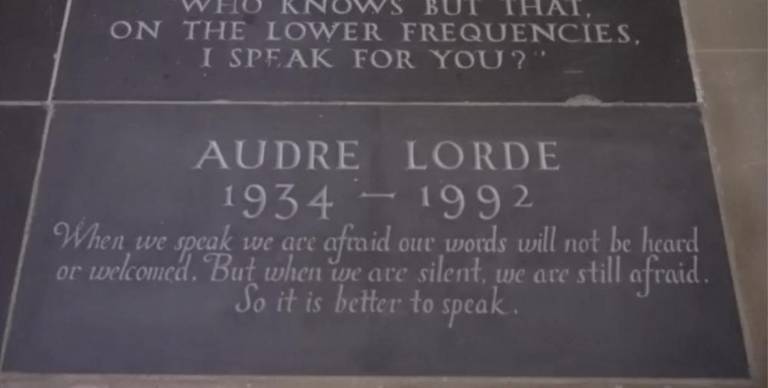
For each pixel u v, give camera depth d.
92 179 1.45
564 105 1.52
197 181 1.45
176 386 1.34
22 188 1.45
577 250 1.41
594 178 1.46
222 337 1.36
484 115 1.51
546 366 1.35
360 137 1.49
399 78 1.53
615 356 1.36
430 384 1.34
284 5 1.59
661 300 1.39
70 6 1.58
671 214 1.44
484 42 1.56
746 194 1.46
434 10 1.59
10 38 1.55
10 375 1.34
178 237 1.42
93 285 1.39
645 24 1.58
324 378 1.34
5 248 1.41
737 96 1.53
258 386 1.34
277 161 1.47
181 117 1.50
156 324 1.37
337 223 1.43
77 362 1.35
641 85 1.53
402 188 1.45
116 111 1.50
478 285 1.39
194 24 1.57
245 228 1.42
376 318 1.37
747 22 1.59
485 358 1.35
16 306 1.38
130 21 1.57
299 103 1.51
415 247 1.41
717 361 1.36
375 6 1.59
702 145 1.49
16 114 1.50
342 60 1.54
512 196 1.45
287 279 1.39
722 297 1.39
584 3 1.59
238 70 1.53
